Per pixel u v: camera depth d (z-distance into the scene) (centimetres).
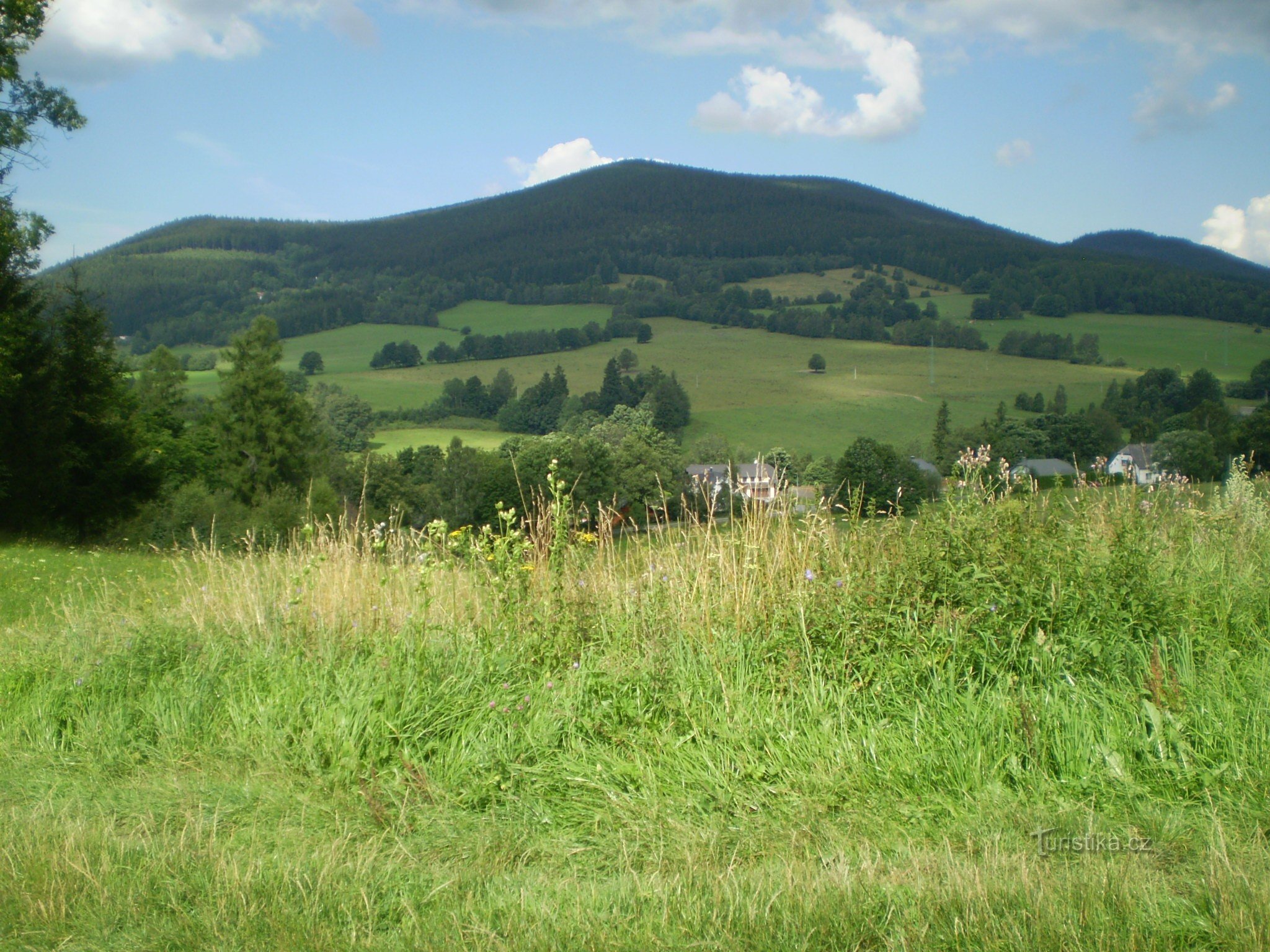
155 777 436
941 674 429
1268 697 388
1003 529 522
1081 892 281
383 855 350
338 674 495
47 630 698
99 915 304
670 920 286
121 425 2517
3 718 506
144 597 827
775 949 265
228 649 573
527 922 290
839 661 452
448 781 410
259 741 458
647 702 452
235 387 5009
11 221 2180
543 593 567
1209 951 258
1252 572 552
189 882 325
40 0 2181
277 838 369
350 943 284
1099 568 489
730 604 527
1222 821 329
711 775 391
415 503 4588
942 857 318
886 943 267
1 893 317
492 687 475
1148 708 386
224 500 2992
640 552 632
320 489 4116
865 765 382
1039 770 370
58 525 2430
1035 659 428
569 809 386
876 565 516
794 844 343
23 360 2234
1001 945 258
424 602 590
